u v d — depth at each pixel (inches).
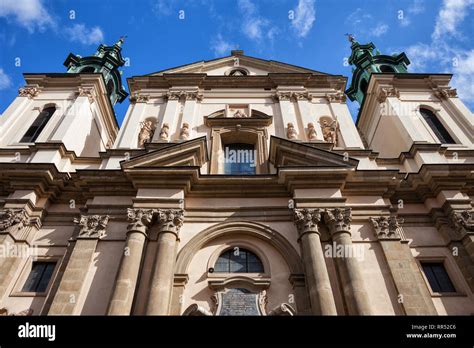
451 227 516.1
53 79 807.1
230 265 487.2
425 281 471.2
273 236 500.1
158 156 555.2
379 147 801.6
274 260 484.4
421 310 417.1
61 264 476.4
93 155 770.8
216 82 784.9
